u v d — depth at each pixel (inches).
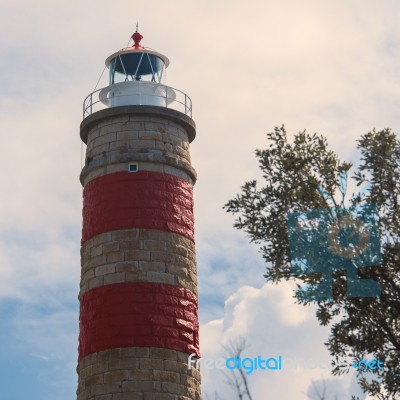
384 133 1148.5
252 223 1154.7
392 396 1111.6
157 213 1562.5
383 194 1131.3
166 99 1691.7
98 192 1589.6
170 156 1615.4
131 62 1723.7
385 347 1122.0
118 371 1456.7
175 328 1504.7
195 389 1502.2
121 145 1603.1
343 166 1163.3
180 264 1556.3
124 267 1515.7
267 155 1173.1
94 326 1505.9
